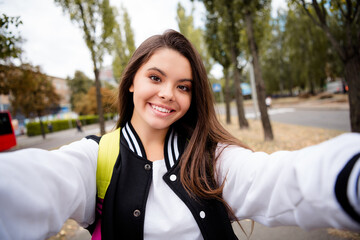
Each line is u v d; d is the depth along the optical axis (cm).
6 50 406
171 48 84
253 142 704
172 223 78
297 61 2608
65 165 63
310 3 427
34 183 49
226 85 1425
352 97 417
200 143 91
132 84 96
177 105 85
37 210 48
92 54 885
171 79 83
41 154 58
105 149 84
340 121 1098
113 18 900
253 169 71
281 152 66
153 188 83
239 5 716
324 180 46
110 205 76
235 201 79
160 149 94
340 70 2156
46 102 1980
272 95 4700
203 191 82
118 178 79
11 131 1243
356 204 42
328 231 230
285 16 2675
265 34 912
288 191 56
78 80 4712
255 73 731
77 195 63
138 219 76
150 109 85
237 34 982
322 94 3038
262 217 67
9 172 46
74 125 3475
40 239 49
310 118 1363
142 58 86
